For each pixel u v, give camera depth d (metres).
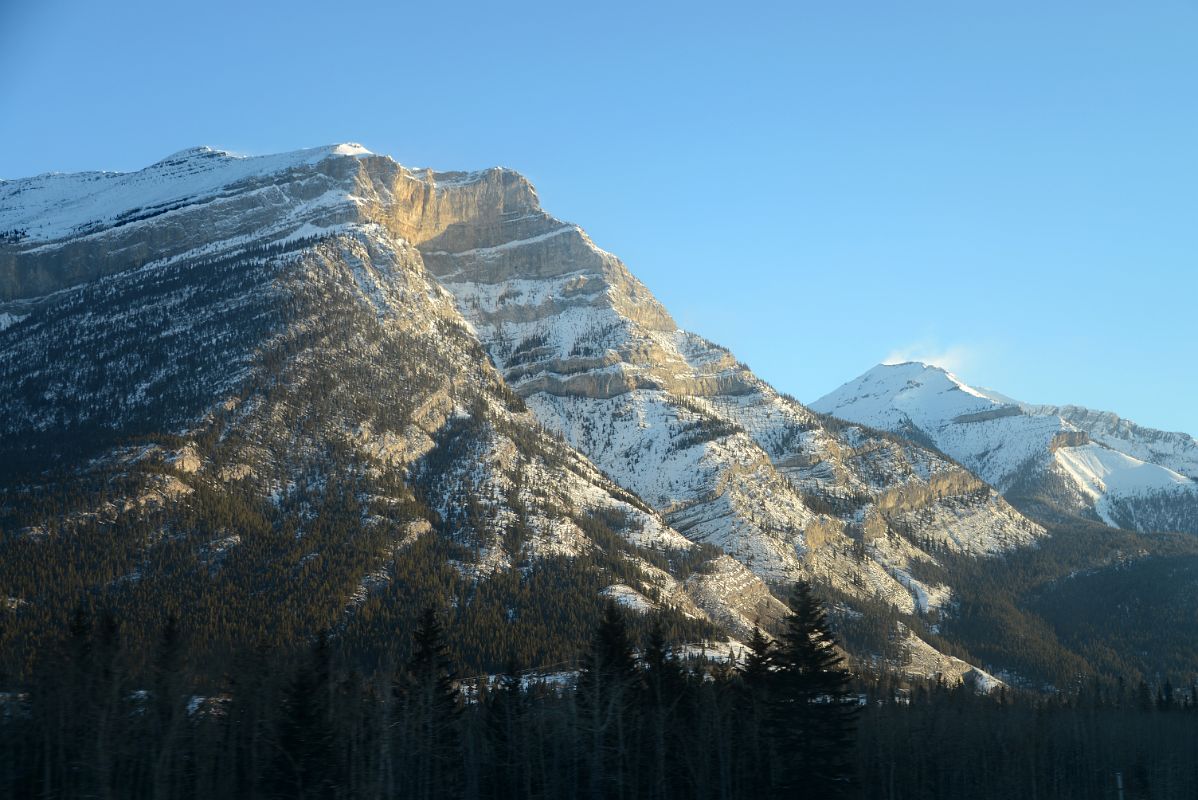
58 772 123.00
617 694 137.38
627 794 139.12
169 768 125.25
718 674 184.12
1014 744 193.38
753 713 148.12
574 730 140.62
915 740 176.88
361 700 147.62
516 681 160.12
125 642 148.88
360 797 133.25
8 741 122.44
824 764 141.38
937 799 176.88
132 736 125.94
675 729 145.75
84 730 123.25
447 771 149.12
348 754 138.62
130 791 125.06
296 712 131.38
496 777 151.75
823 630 146.00
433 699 146.12
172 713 128.25
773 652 148.62
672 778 146.62
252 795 130.88
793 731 141.88
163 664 133.00
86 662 127.56
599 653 143.00
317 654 151.00
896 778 172.50
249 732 135.75
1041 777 194.12
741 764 147.75
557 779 143.88
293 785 129.00
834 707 143.12
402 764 142.88
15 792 122.00
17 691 135.88
